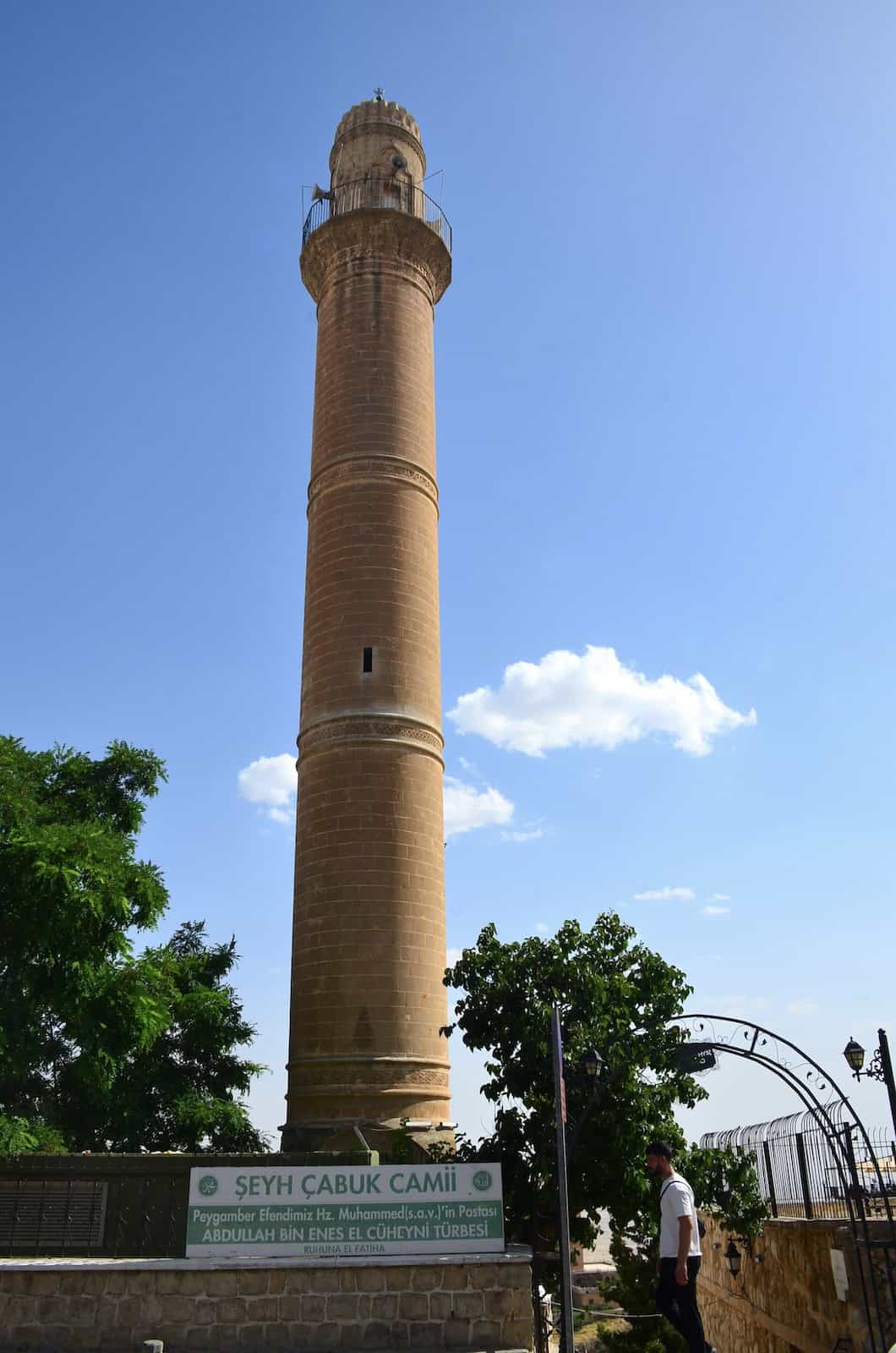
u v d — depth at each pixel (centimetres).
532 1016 2147
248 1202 1672
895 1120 1747
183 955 3322
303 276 3575
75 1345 1580
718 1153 2155
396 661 2948
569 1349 1572
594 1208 2200
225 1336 1592
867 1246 1720
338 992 2634
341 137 3650
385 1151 2467
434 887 2822
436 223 3566
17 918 2055
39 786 2694
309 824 2852
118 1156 1841
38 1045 2386
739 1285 2686
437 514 3291
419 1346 1600
